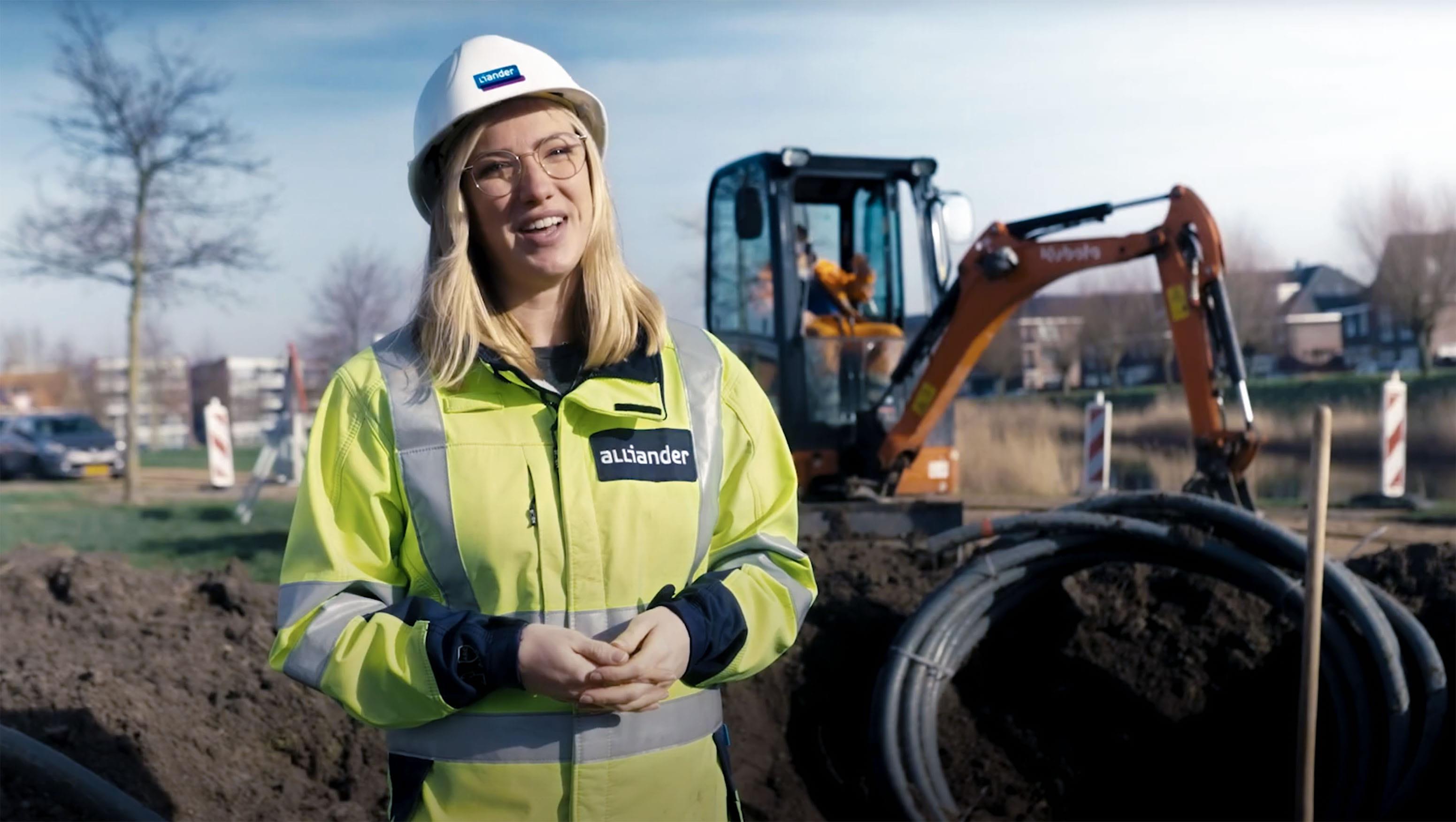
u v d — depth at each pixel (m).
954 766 5.23
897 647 4.98
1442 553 5.14
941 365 8.46
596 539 2.01
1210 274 7.10
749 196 8.84
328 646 1.94
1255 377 29.45
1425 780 4.31
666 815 2.08
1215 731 5.09
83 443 22.50
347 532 2.04
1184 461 16.20
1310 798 3.62
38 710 3.99
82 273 14.43
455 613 1.96
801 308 8.99
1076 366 31.14
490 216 2.10
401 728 2.00
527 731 2.00
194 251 14.68
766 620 2.09
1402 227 25.42
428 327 2.06
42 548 6.27
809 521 8.25
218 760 4.22
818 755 5.25
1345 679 4.57
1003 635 5.56
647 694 1.90
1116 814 5.05
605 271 2.14
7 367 61.56
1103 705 5.27
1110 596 5.58
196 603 5.66
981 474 15.62
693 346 2.26
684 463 2.10
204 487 19.19
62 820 3.26
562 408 2.04
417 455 2.00
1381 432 12.16
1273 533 4.80
